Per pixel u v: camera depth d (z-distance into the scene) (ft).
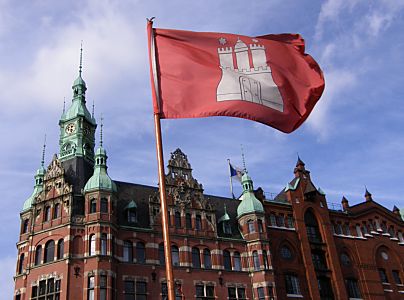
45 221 192.85
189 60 73.36
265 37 79.10
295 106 75.41
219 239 217.15
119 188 218.79
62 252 183.01
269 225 236.22
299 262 233.96
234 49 76.18
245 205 231.50
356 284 248.52
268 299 207.82
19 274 188.85
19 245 196.34
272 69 76.02
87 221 187.01
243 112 71.46
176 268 200.64
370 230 270.67
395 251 272.10
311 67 79.00
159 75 71.72
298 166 264.31
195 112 69.92
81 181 203.10
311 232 249.34
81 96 236.63
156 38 74.43
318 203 257.55
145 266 194.08
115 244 190.08
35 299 177.58
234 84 73.15
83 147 219.41
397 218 286.66
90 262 178.91
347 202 273.75
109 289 175.63
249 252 220.84
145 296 188.55
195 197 222.69
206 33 76.64
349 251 256.32
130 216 205.57
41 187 213.46
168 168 225.15
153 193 224.94
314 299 225.15
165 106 69.56
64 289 173.17
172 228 208.85
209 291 203.10
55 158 205.67
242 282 212.64
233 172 257.75
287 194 254.06
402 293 260.01
